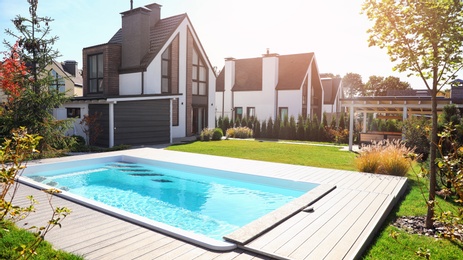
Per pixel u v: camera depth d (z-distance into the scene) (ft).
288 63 107.55
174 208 25.79
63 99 44.42
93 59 69.82
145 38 65.41
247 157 43.91
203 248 13.89
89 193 29.66
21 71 40.55
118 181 33.88
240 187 31.68
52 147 43.70
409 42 16.66
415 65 16.99
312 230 15.99
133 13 64.75
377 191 24.25
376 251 14.38
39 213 17.90
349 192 23.94
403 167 31.35
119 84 67.77
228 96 111.55
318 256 13.01
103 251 13.23
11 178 9.75
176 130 71.00
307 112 104.99
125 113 53.57
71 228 15.80
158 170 38.50
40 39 43.80
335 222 17.22
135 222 16.74
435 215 11.91
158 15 74.28
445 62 15.89
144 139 57.00
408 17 15.81
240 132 77.71
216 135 68.90
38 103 41.37
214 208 25.75
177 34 69.67
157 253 13.19
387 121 74.38
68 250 13.21
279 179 29.17
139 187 31.83
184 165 35.96
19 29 42.45
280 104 102.47
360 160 33.71
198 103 78.33
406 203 23.03
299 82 99.55
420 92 93.76
